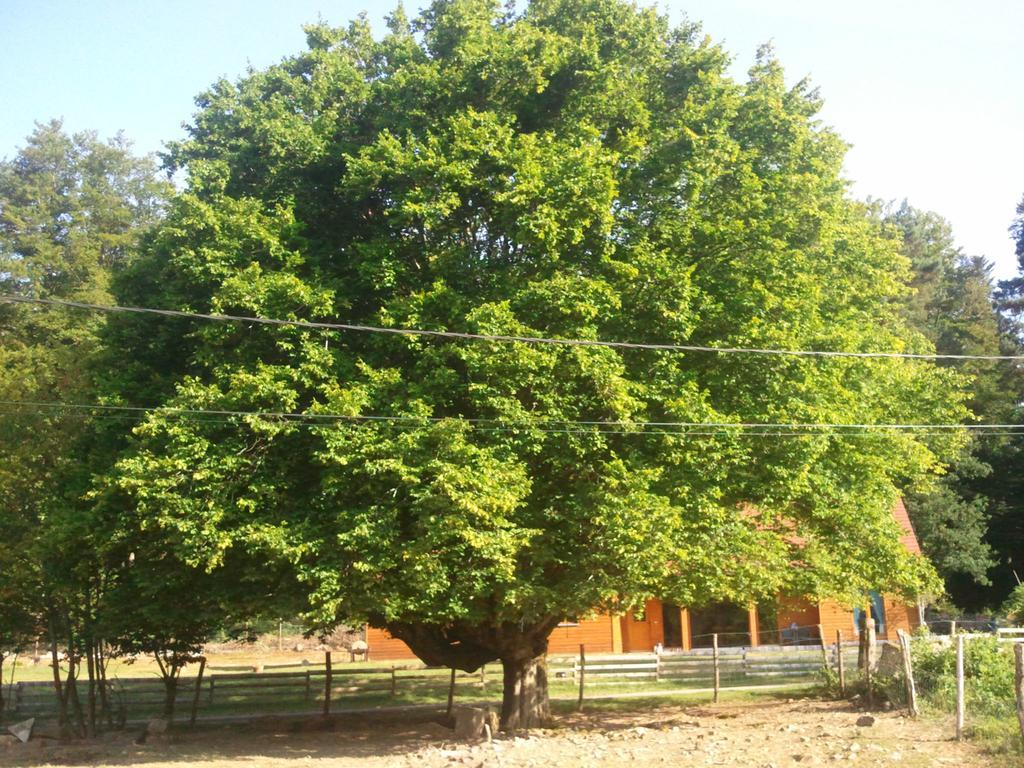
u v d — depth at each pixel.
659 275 17.11
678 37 21.22
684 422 16.30
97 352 20.92
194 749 18.42
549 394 16.06
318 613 14.62
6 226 49.19
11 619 21.23
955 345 51.16
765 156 20.36
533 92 18.97
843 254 21.78
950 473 41.31
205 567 16.55
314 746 18.66
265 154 18.86
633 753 14.58
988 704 15.27
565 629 34.53
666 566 15.92
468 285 17.47
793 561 19.55
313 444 16.47
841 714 17.75
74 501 17.61
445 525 14.52
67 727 20.42
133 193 57.50
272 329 16.17
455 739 18.11
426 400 16.02
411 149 17.47
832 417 18.20
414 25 22.47
